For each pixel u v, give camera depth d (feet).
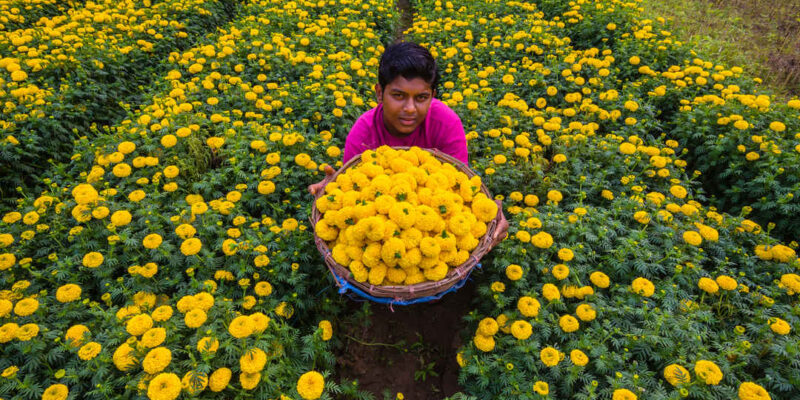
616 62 21.98
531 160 14.11
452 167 8.68
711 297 9.41
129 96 19.51
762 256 10.21
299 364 8.46
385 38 29.22
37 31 21.34
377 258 6.82
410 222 6.86
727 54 24.95
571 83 18.58
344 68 20.24
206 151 13.06
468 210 7.82
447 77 22.33
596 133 16.55
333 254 7.23
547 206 11.37
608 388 7.37
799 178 12.03
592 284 9.58
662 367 7.98
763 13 31.40
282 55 20.38
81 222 10.39
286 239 10.14
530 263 9.76
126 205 10.48
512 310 9.14
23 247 10.00
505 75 19.26
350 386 9.21
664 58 21.39
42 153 14.73
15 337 7.59
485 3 30.53
